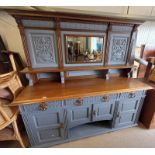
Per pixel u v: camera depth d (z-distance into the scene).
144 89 1.42
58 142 1.43
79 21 1.27
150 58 1.74
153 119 1.62
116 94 1.39
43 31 1.24
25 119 1.19
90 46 1.45
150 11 1.76
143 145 1.43
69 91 1.28
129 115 1.63
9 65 1.56
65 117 1.31
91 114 1.42
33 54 1.31
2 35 1.53
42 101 1.11
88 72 1.73
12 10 1.03
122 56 1.61
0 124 1.09
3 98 1.35
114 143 1.47
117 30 1.45
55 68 1.40
